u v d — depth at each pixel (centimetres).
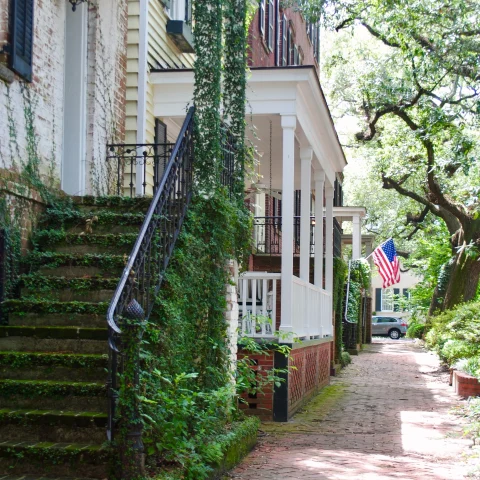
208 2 923
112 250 853
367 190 4644
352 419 1152
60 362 689
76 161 1020
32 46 875
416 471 770
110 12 1107
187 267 777
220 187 891
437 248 3381
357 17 2139
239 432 814
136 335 579
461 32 1906
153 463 616
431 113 2095
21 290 798
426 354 2995
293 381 1201
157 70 1264
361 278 3209
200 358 826
